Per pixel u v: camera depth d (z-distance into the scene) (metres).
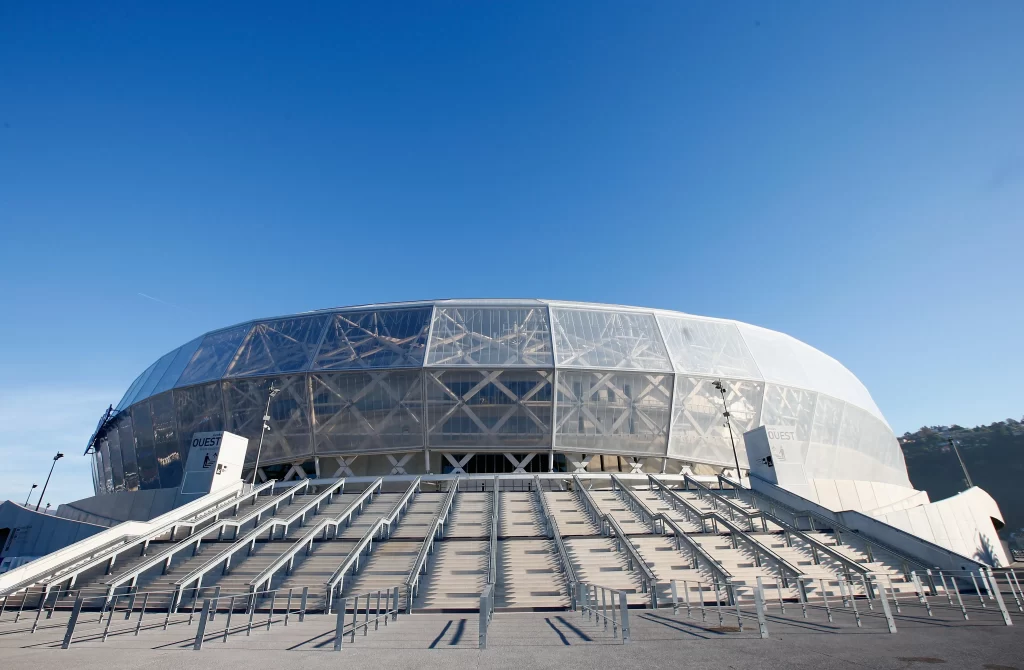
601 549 22.97
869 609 15.70
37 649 10.88
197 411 45.22
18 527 35.84
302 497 31.98
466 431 41.00
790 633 11.24
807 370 50.31
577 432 41.25
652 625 12.92
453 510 29.81
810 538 22.64
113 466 53.91
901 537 23.58
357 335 44.38
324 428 41.84
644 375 42.31
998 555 36.91
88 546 22.41
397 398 41.47
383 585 19.73
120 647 11.10
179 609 18.25
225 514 28.92
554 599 18.38
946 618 13.57
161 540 25.50
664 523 26.27
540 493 32.84
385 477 39.16
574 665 8.02
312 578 20.61
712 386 44.09
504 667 7.95
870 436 53.62
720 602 17.84
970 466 174.00
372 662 8.54
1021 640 10.01
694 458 42.56
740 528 26.44
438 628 13.27
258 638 12.13
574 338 43.84
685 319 47.97
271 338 46.22
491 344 42.84
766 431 35.16
